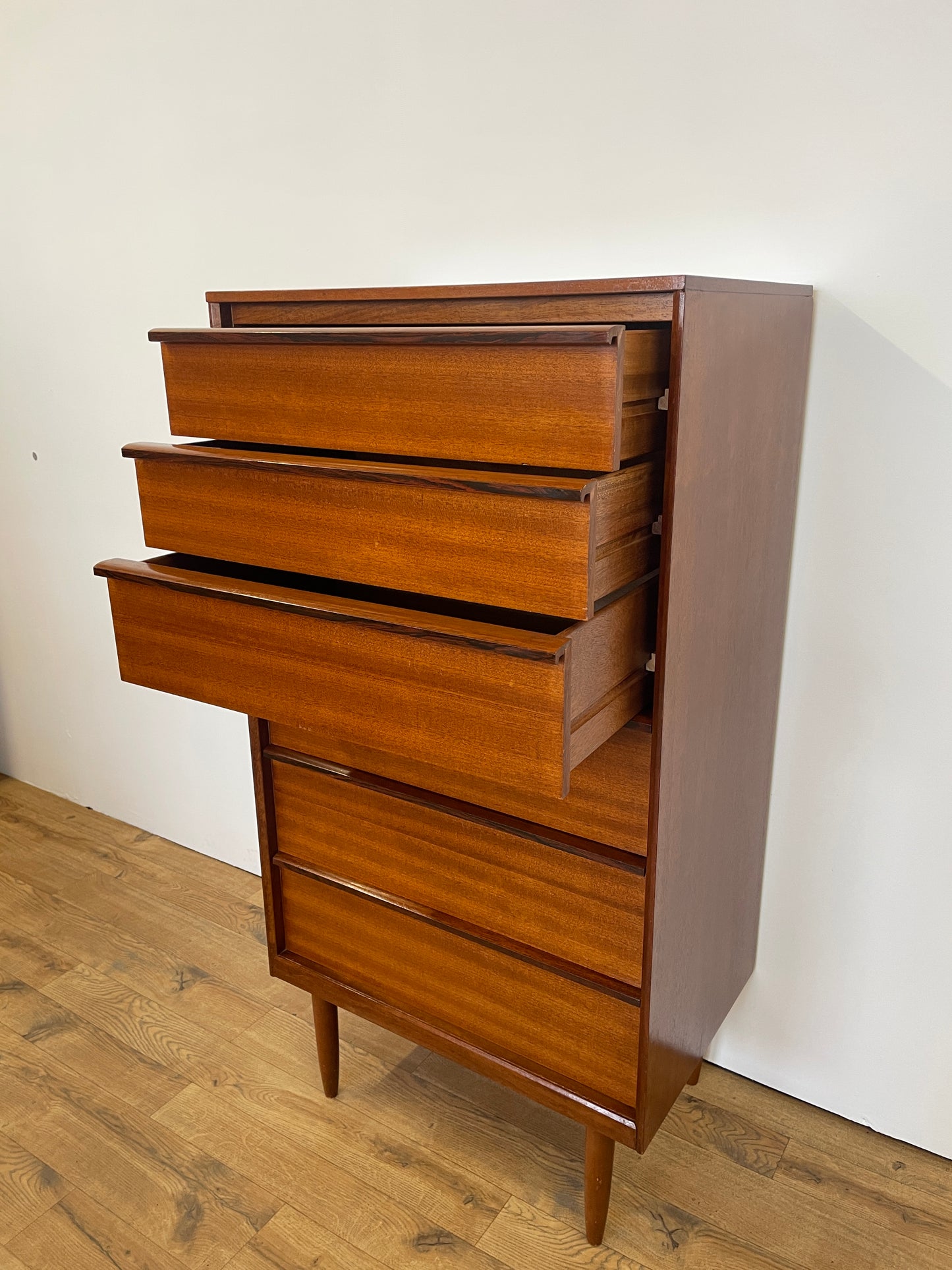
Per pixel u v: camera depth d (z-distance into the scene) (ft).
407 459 2.63
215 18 4.15
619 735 2.71
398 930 3.45
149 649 3.07
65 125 4.81
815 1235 3.45
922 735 3.39
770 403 2.92
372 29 3.76
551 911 3.02
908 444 3.14
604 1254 3.39
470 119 3.66
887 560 3.28
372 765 3.28
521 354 2.20
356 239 4.12
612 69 3.30
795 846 3.76
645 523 2.48
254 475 2.70
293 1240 3.46
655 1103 3.09
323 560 2.65
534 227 3.65
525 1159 3.79
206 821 5.87
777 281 3.16
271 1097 4.10
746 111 3.11
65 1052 4.37
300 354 2.59
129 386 5.12
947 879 3.48
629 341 2.18
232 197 4.40
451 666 2.39
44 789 6.83
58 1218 3.56
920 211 2.93
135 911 5.40
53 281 5.20
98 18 4.49
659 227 3.38
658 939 2.84
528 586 2.28
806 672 3.54
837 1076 3.95
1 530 6.16
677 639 2.55
